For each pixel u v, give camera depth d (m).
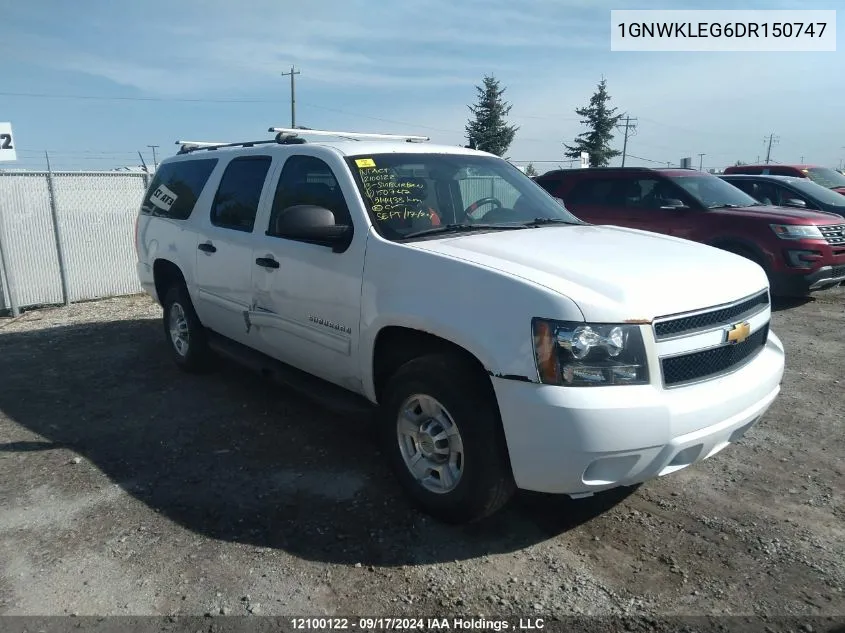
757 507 3.75
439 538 3.46
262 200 4.80
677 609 2.91
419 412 3.62
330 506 3.79
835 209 11.40
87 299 10.55
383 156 4.38
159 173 6.59
